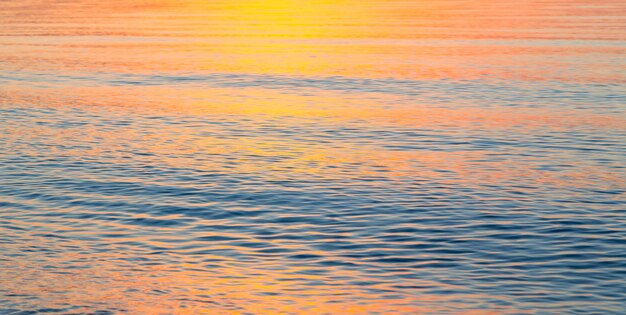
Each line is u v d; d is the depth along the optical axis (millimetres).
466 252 14297
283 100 29203
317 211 16672
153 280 13336
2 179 19219
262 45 48031
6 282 13281
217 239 15148
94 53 44000
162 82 33594
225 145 22375
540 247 14508
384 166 20109
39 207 17172
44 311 12281
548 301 12312
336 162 20516
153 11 77938
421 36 52938
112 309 12344
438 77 34469
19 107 27953
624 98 28984
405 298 12492
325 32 56406
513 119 25562
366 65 38469
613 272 13336
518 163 20344
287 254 14344
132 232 15617
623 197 17438
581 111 26734
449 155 21188
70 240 15195
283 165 20281
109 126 24891
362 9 81000
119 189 18375
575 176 19125
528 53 42688
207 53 43875
